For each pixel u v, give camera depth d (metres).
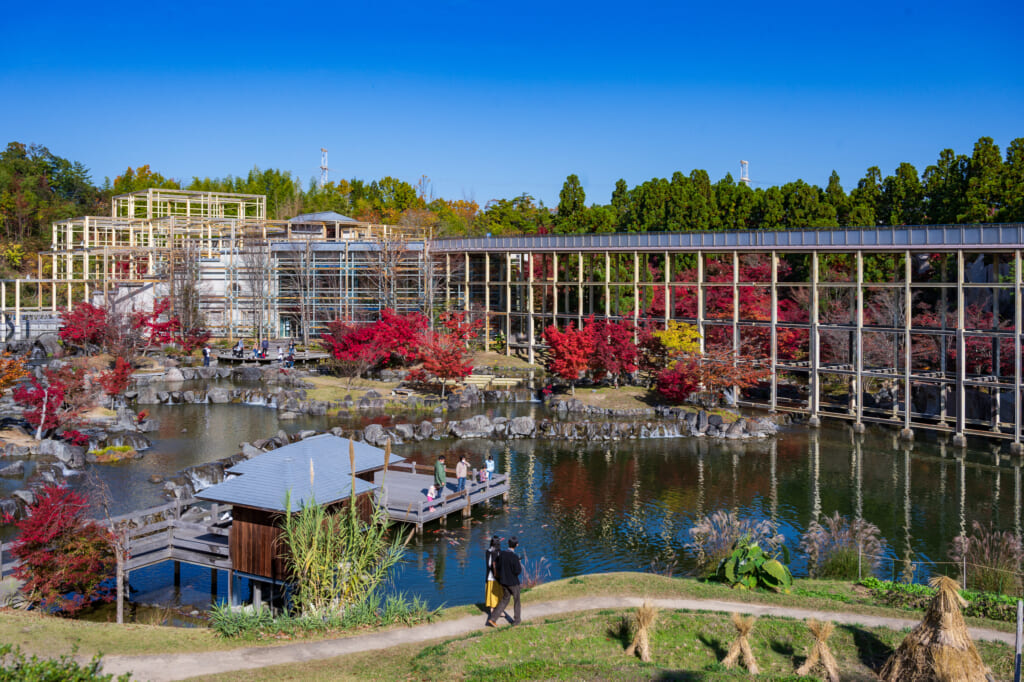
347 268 87.00
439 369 64.50
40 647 19.12
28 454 45.00
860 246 54.69
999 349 53.53
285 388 66.38
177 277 87.50
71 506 26.75
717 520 32.31
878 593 24.12
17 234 131.25
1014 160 77.88
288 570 26.16
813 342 57.75
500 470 46.22
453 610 22.48
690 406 60.22
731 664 18.44
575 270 100.50
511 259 94.50
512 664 18.58
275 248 89.00
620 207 122.81
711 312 81.06
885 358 67.81
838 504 39.72
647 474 45.53
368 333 70.44
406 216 120.62
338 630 21.00
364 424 56.25
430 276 82.00
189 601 28.44
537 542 34.72
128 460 46.16
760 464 47.59
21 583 25.59
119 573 25.78
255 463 28.77
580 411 60.53
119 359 59.09
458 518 38.00
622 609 21.97
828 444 52.38
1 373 48.75
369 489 28.34
